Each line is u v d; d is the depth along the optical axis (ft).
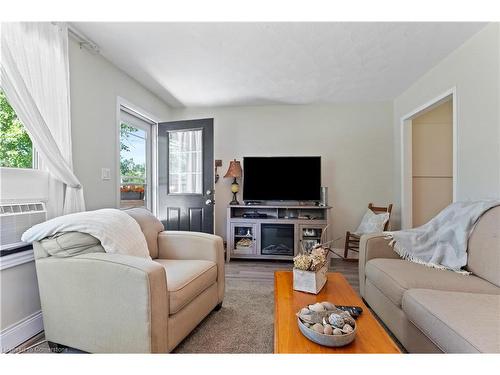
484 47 6.53
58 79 5.97
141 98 10.13
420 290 4.51
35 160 5.79
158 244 6.91
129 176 10.43
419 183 11.18
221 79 9.65
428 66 8.57
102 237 4.84
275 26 6.45
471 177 6.97
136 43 7.20
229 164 12.81
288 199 11.71
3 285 4.85
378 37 6.92
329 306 3.81
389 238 6.69
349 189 12.13
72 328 4.56
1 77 4.69
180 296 4.65
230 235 11.32
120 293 4.18
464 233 5.64
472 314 3.60
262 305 6.84
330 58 8.07
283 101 12.01
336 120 12.22
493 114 6.29
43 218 5.71
